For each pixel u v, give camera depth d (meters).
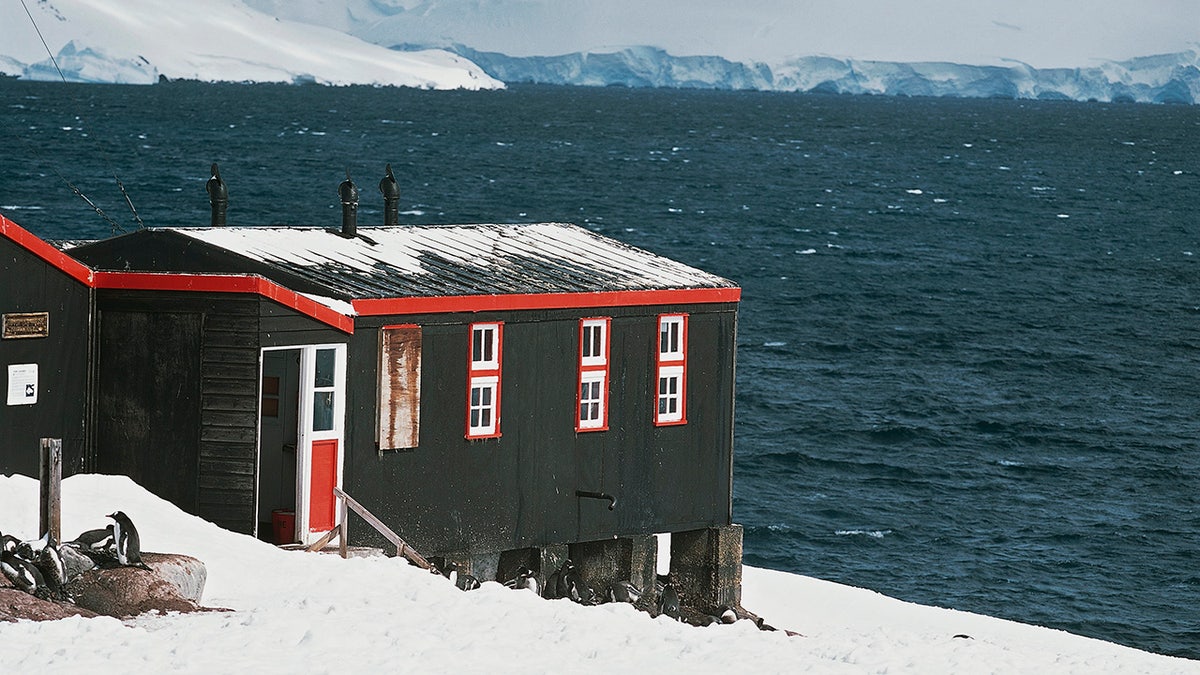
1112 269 194.75
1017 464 97.31
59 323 45.72
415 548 48.06
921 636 43.22
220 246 49.47
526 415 50.75
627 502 53.53
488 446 49.78
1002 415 110.25
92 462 46.69
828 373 123.62
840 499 88.12
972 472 95.12
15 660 30.36
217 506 45.25
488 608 38.16
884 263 194.12
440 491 48.69
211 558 40.53
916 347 136.38
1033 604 71.69
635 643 36.34
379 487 47.19
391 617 36.47
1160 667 43.12
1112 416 111.62
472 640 34.78
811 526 82.62
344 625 35.19
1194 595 73.69
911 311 155.75
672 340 54.75
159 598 35.47
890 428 104.44
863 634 43.50
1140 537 82.50
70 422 46.22
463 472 49.22
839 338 139.38
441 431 48.62
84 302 46.38
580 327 51.94
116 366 46.50
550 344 51.22
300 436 45.22
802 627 56.53
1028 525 84.00
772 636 39.53
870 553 78.62
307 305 45.06
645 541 53.81
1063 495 90.50
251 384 44.84
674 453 54.78
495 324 49.69
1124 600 72.69
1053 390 120.12
